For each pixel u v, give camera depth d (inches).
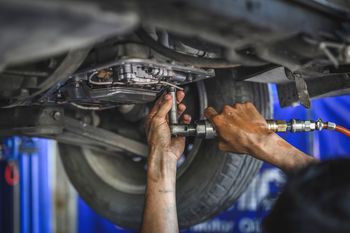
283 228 24.3
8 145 119.1
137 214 61.3
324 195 23.1
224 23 25.1
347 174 23.7
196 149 57.8
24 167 137.2
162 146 43.8
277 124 42.3
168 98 44.2
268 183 113.5
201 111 55.0
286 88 51.4
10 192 136.7
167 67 37.4
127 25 20.8
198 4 22.9
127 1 21.0
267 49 30.0
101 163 67.3
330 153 109.6
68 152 69.1
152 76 38.1
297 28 28.9
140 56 35.5
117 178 66.4
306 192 23.8
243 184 56.7
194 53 40.9
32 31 19.6
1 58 21.5
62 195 144.9
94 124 59.7
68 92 41.5
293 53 31.7
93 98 40.8
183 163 58.6
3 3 18.1
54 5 18.6
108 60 35.5
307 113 106.7
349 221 22.3
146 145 62.1
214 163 55.8
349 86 46.9
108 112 63.0
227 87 54.6
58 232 143.3
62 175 145.0
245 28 26.1
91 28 20.2
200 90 55.3
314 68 41.0
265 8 26.8
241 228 117.4
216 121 42.0
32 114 52.6
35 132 53.0
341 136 109.6
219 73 55.1
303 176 24.8
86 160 67.4
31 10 18.6
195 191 56.2
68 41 21.0
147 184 43.7
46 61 35.0
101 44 35.8
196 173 56.9
